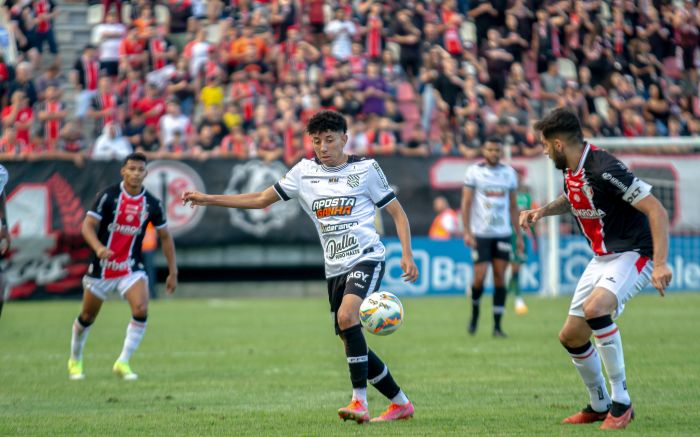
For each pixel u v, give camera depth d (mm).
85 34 88188
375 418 23203
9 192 68875
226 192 70812
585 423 22328
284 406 26062
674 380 29984
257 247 72125
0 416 24641
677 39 90312
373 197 23297
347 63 81250
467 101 81750
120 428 22562
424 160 73188
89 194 69812
